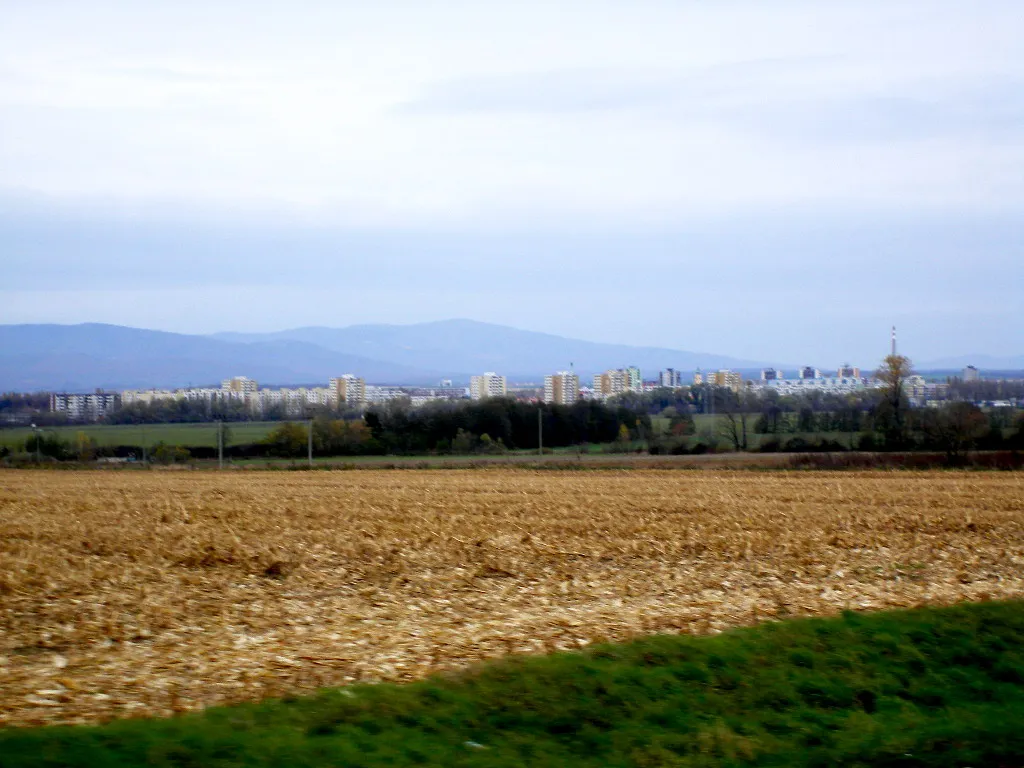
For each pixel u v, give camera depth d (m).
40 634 16.95
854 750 11.04
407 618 18.84
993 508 40.91
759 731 11.63
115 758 9.25
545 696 11.83
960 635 15.79
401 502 45.03
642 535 32.16
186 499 47.66
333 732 10.45
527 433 103.94
